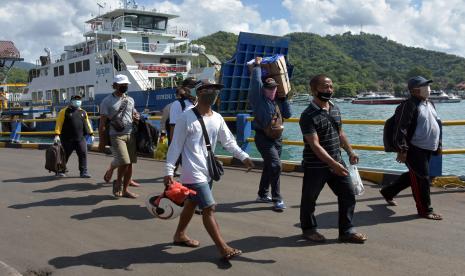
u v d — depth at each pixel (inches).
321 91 180.9
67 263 173.0
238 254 171.9
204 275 161.2
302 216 195.3
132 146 272.1
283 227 215.5
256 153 602.2
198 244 190.7
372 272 161.8
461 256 175.9
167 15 1058.1
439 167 295.3
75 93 1097.4
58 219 231.8
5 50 1464.1
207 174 170.2
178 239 190.2
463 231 205.3
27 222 227.0
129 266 169.6
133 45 1021.2
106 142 273.7
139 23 1040.2
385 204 252.1
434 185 289.4
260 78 239.5
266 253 181.5
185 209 184.9
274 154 241.6
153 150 276.8
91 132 349.1
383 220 223.1
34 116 1048.8
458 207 244.1
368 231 206.8
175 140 169.5
